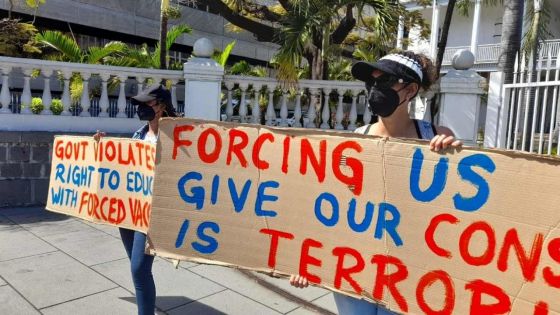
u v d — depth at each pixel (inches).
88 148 126.7
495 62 802.2
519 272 64.2
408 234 72.7
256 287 151.7
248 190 87.1
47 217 222.8
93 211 122.7
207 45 258.2
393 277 74.1
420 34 427.8
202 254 90.7
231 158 88.4
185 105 257.4
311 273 81.4
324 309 136.2
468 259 68.0
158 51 426.3
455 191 68.9
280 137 84.1
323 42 308.2
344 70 466.0
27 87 247.6
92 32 779.4
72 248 179.2
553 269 61.9
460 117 231.9
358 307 80.2
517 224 64.3
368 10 335.6
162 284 151.1
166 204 92.7
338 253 79.0
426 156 71.0
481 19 879.7
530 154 63.0
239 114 283.6
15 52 452.8
